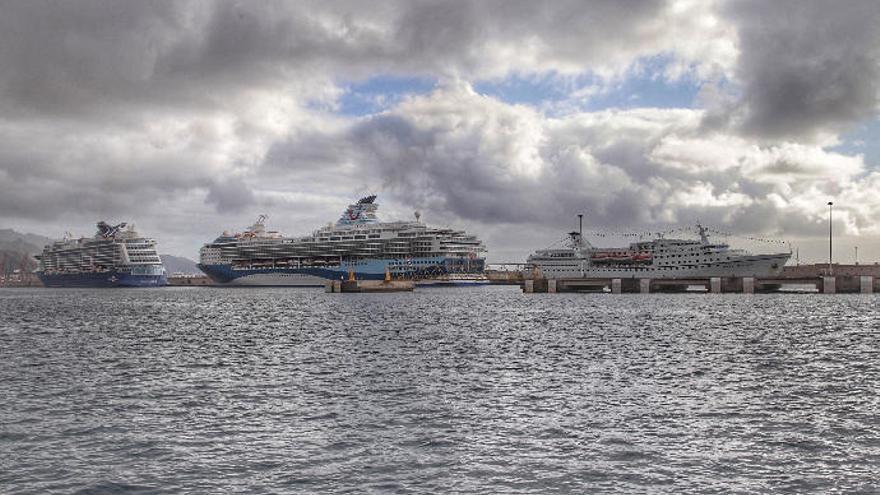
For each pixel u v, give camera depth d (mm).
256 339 70812
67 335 76875
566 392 38719
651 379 43219
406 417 32406
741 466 24672
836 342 64938
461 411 33688
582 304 145375
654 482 23016
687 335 72688
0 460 25500
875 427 30109
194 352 59062
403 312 118500
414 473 24047
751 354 55875
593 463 25078
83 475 23875
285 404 35562
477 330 80562
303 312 120375
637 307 131750
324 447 27281
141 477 23688
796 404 35094
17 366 50062
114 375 45781
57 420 31906
